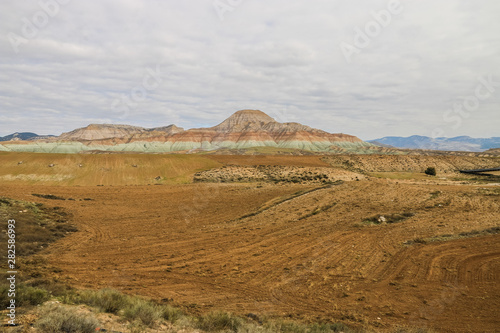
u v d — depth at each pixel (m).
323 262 19.14
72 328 7.57
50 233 23.83
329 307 13.30
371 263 18.84
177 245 22.86
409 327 11.31
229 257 20.25
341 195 38.34
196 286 15.39
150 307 10.41
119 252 20.95
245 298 14.09
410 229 25.50
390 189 40.75
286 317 12.16
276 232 26.22
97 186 50.22
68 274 15.76
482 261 18.27
